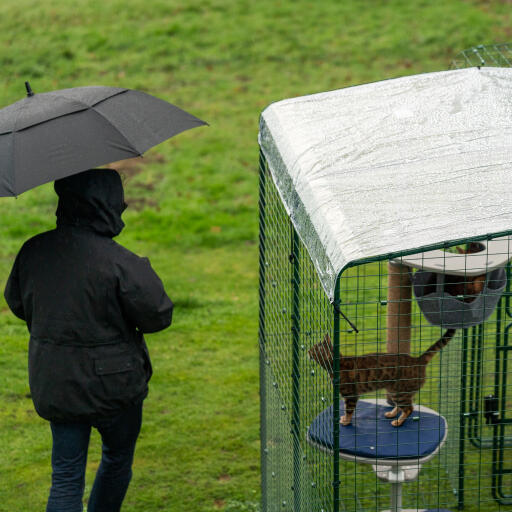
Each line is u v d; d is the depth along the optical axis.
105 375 5.10
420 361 5.33
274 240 6.22
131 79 20.14
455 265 5.11
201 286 11.48
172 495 6.98
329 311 4.49
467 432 6.78
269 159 5.88
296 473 5.45
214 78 20.16
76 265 5.03
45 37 21.94
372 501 6.68
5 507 6.85
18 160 4.80
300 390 5.36
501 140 5.05
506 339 6.19
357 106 5.76
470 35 20.75
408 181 4.70
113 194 5.12
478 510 6.34
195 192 15.10
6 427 8.09
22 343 9.89
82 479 5.39
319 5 23.36
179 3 23.56
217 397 8.61
